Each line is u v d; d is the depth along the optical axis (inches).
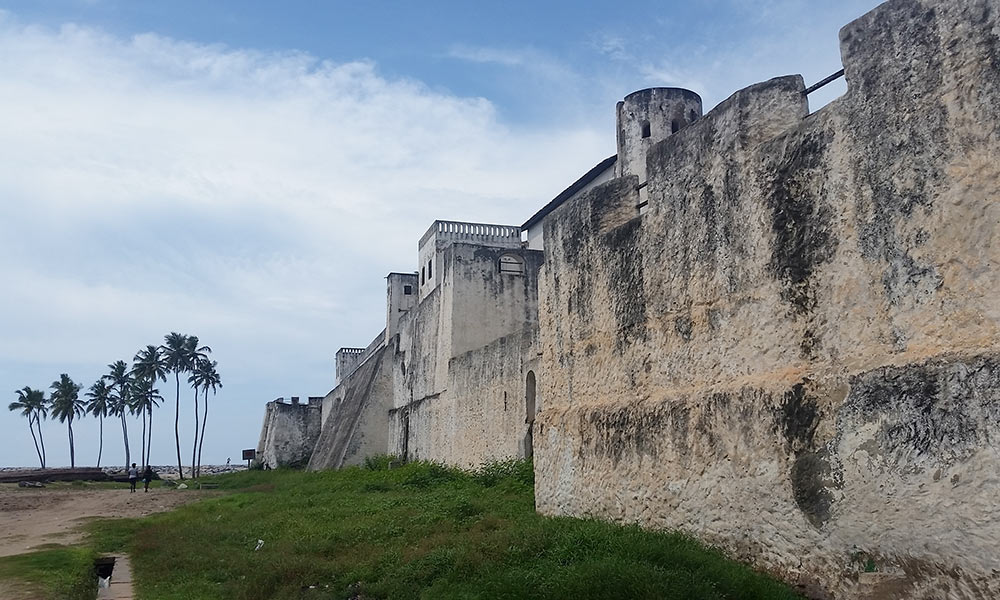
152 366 2507.4
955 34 238.2
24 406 3152.1
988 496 213.3
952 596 220.5
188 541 557.6
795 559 276.7
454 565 356.2
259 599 370.6
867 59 268.1
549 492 474.0
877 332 256.2
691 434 339.6
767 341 303.1
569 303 469.4
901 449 239.9
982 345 222.5
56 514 901.2
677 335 360.8
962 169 232.7
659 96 694.5
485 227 1257.4
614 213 435.5
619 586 271.1
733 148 330.6
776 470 288.4
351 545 475.5
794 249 292.8
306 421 2128.4
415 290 1551.4
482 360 862.5
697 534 331.3
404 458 1224.8
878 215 258.7
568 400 463.2
